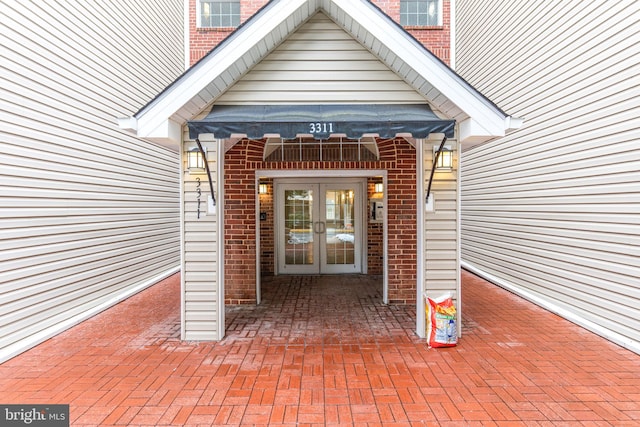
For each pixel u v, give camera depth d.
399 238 5.64
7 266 3.74
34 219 4.10
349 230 8.02
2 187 3.70
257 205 5.68
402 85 4.08
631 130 3.80
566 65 4.72
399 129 3.50
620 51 3.91
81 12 4.92
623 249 3.92
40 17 4.19
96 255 5.26
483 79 6.93
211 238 4.15
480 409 2.77
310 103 4.08
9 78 3.77
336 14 3.94
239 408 2.80
